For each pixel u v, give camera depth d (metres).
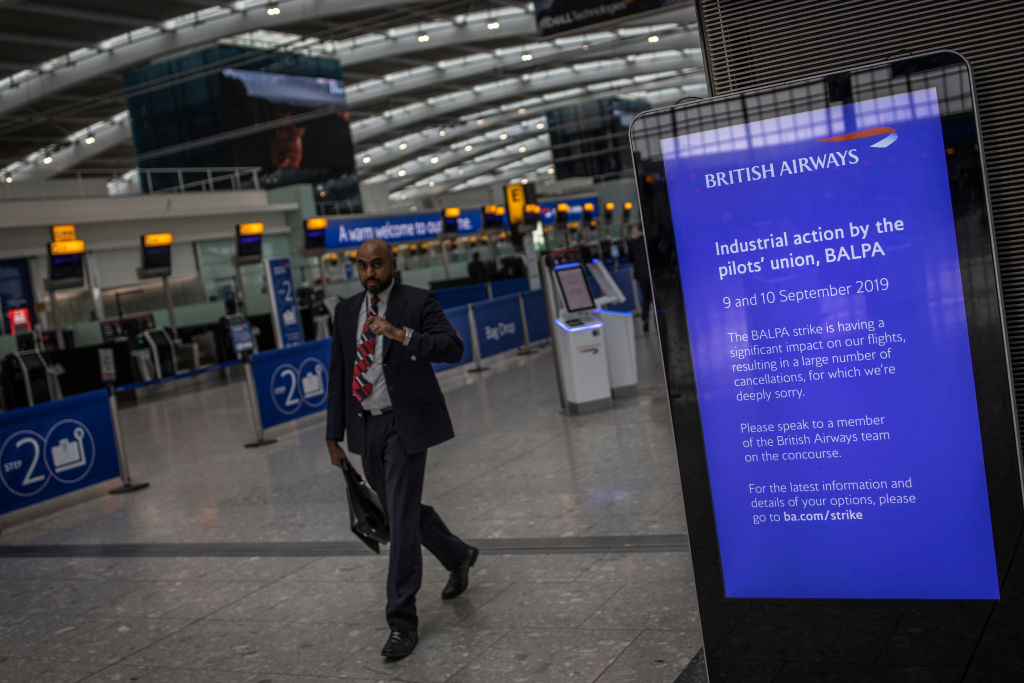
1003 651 2.42
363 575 4.53
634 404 8.38
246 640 3.84
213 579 4.80
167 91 31.92
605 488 5.50
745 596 2.63
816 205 2.45
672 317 2.59
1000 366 2.35
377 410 3.64
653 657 3.11
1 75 30.14
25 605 4.79
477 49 38.94
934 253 2.37
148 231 23.17
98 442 7.58
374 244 3.68
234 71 31.39
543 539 4.65
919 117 2.35
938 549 2.45
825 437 2.51
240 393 15.10
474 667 3.25
